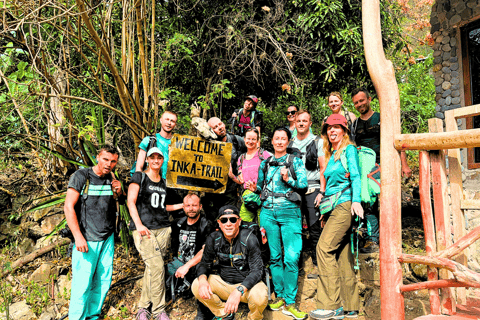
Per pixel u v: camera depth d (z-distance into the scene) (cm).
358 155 320
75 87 493
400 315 208
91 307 335
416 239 412
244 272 305
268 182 325
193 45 569
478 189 353
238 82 625
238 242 303
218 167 378
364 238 365
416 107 749
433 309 203
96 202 327
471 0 361
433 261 193
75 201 321
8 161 482
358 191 280
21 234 476
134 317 358
